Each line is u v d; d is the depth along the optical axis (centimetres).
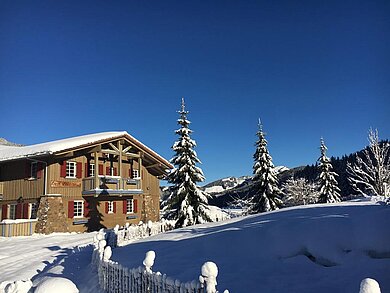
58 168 2738
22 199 2809
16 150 3091
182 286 543
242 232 1077
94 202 2948
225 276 766
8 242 2206
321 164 4347
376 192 2584
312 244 832
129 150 3331
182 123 2727
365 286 277
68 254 1571
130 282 737
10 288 678
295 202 4625
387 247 740
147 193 3503
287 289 650
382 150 2623
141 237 1962
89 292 918
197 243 1145
